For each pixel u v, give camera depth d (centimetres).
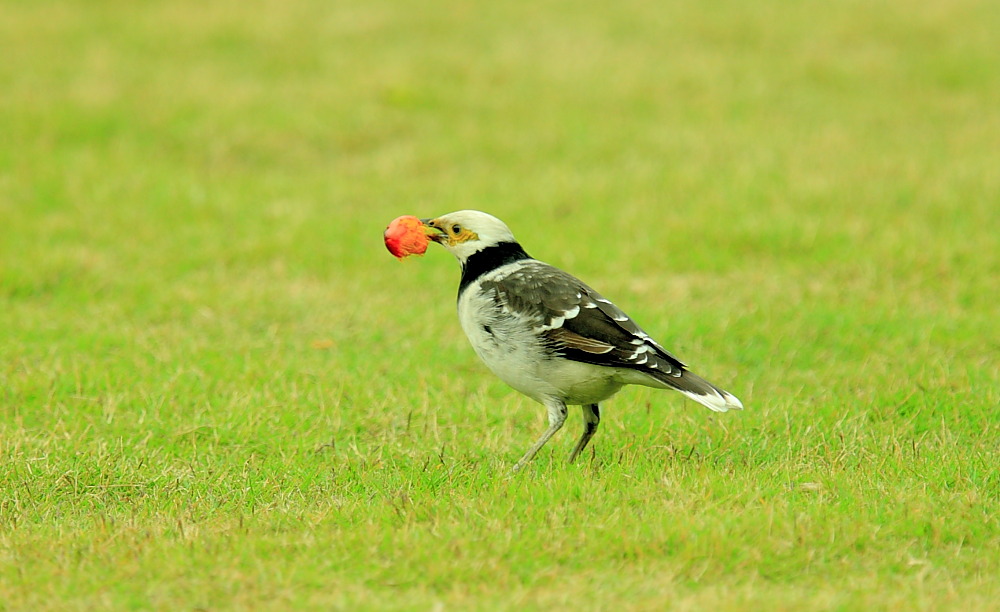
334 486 909
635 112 2367
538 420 1076
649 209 1777
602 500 827
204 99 2331
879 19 3020
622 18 3055
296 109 2300
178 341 1294
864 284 1473
